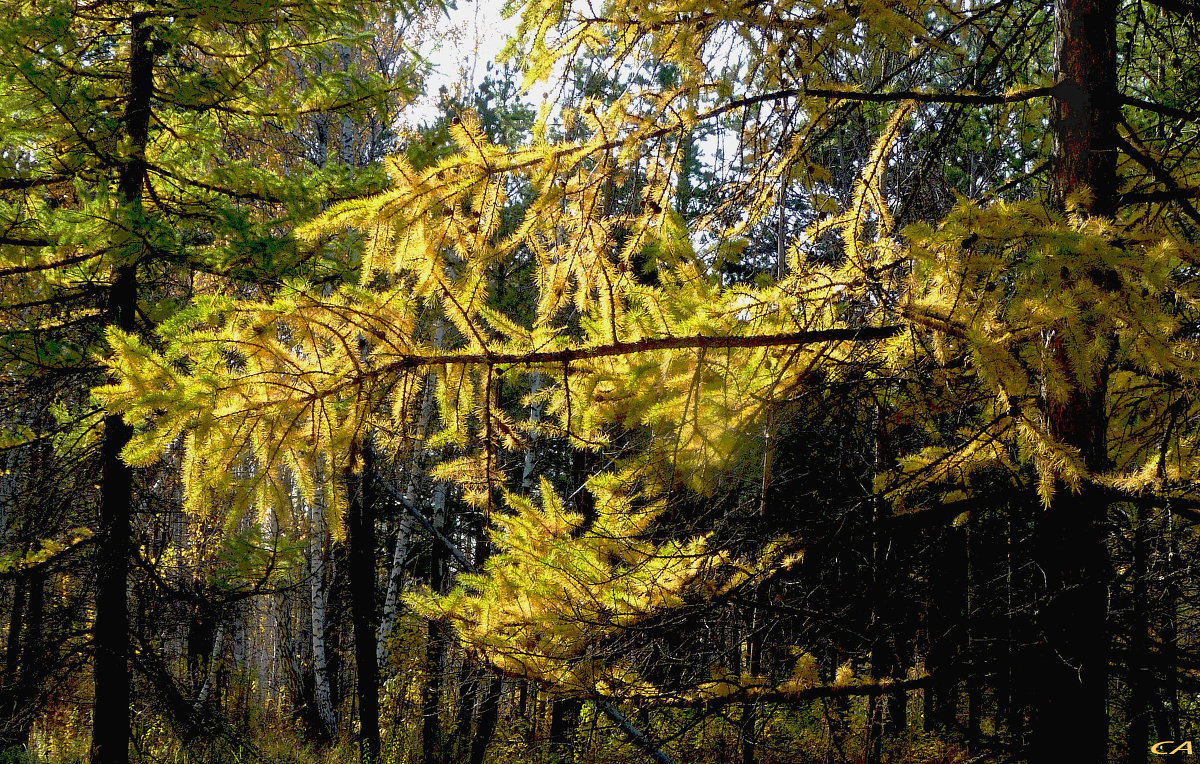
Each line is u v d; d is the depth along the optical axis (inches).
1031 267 92.9
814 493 154.2
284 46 270.1
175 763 311.9
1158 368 96.6
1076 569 129.6
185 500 121.1
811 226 150.8
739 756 157.2
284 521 124.0
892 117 148.0
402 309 120.3
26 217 250.8
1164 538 139.1
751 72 145.1
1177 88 165.3
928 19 166.6
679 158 132.8
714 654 152.3
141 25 256.5
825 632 151.6
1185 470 125.3
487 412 124.0
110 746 248.8
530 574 146.6
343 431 120.6
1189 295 92.0
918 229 94.7
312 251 235.3
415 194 117.3
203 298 113.0
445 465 136.8
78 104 226.5
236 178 259.1
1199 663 128.6
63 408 260.2
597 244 131.9
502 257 132.0
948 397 134.3
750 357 128.0
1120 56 188.4
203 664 486.0
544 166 122.4
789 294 124.8
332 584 501.0
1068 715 128.5
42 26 225.5
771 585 153.8
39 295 247.6
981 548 163.9
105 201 218.8
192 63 275.4
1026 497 139.8
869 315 135.3
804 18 136.3
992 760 152.9
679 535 147.9
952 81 177.8
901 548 161.8
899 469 161.2
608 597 144.7
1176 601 146.3
